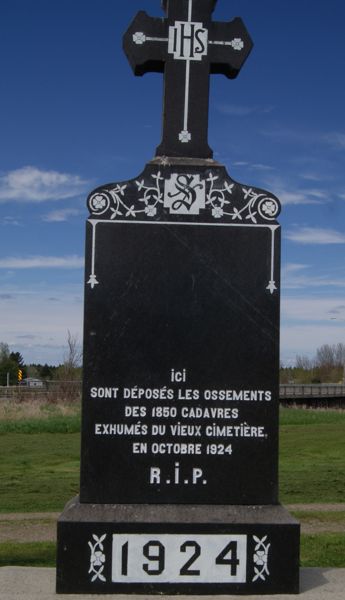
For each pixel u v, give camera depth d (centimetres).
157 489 583
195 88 619
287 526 570
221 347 595
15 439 2064
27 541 891
